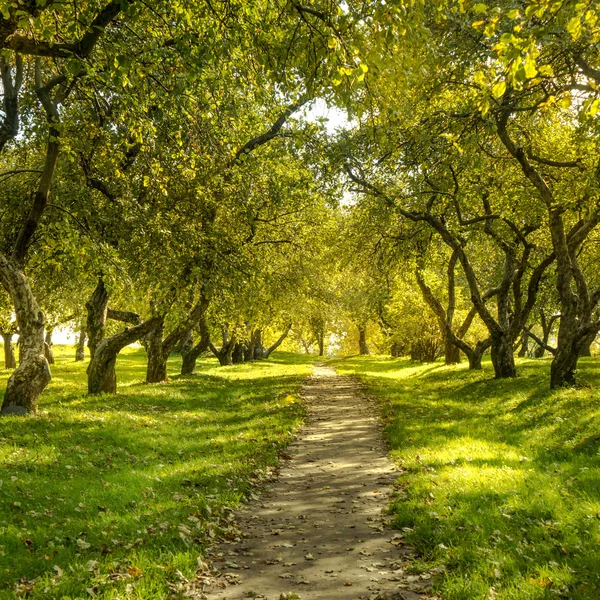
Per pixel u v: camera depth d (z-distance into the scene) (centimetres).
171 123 1436
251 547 743
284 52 826
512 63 544
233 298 2142
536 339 3741
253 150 1889
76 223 1578
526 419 1516
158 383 2702
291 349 9450
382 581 617
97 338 2225
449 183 2088
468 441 1291
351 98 781
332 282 3656
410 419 1706
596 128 1256
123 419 1574
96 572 609
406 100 979
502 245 2509
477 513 774
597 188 1430
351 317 4553
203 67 1093
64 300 2589
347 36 737
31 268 2061
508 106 1364
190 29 1034
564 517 730
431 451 1212
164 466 1134
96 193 1831
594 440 1118
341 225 2809
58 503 847
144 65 1152
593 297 1853
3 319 2689
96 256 1480
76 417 1519
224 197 1773
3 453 1074
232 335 3678
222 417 1889
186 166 1546
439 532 720
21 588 567
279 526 828
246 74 1016
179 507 858
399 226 2580
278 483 1082
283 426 1658
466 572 596
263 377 3566
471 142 1282
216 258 1795
